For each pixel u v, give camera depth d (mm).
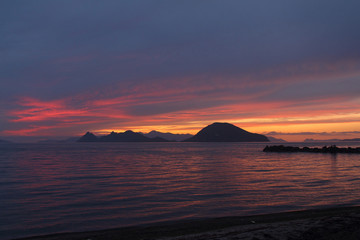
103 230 13203
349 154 90625
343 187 24797
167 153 107188
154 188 25328
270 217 14781
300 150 110188
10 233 13086
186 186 26344
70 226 14133
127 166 50312
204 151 125875
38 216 15984
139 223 14523
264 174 36031
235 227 12633
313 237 9008
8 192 23656
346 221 10492
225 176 34188
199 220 14773
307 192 22500
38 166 50875
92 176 35156
